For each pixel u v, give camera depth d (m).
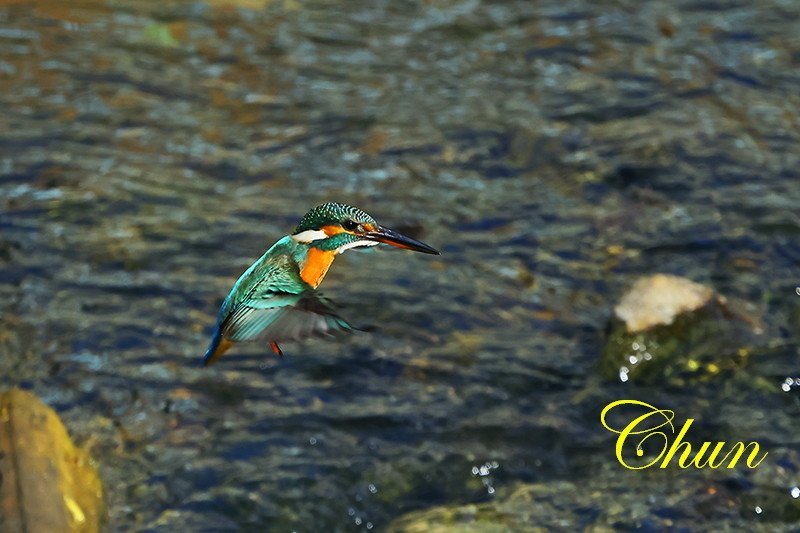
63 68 17.41
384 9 19.67
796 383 12.02
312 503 10.72
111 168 15.36
